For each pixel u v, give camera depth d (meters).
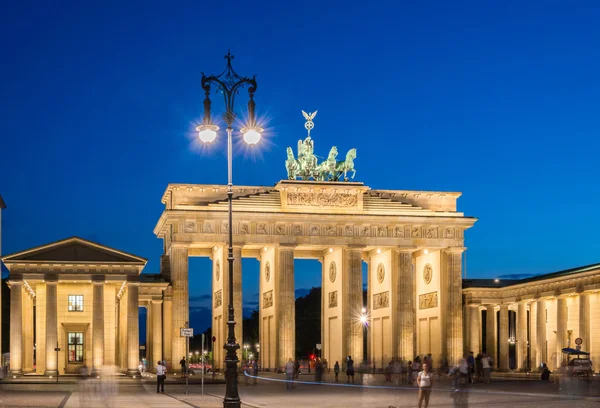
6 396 82.56
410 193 155.75
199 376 132.25
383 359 154.75
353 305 148.00
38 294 122.94
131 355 118.75
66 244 117.81
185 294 141.25
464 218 153.12
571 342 132.25
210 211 143.12
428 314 157.25
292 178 154.38
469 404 69.50
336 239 148.88
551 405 67.31
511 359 182.25
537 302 140.00
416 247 151.75
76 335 121.75
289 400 80.25
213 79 60.31
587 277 123.50
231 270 58.97
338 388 104.00
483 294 154.25
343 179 155.25
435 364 151.25
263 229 146.25
